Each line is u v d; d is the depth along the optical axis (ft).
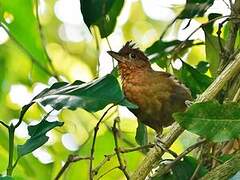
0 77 16.49
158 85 15.21
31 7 16.03
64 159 16.24
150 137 15.97
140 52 15.35
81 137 16.31
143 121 15.28
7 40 16.49
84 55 16.83
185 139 15.38
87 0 14.79
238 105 14.28
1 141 16.05
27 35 16.05
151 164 14.55
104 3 14.79
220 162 14.80
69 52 16.85
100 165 14.60
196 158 15.05
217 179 14.32
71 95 14.43
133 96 15.24
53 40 16.87
